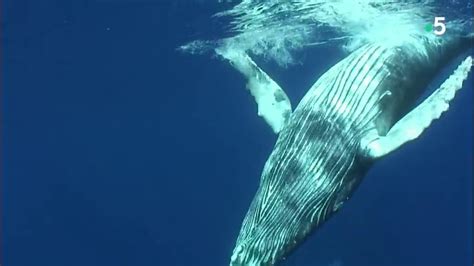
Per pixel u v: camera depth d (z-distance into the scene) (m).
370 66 13.77
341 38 18.86
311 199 13.20
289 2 17.61
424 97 15.49
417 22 17.36
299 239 13.31
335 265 21.56
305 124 13.43
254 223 13.13
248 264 12.86
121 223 26.12
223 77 23.89
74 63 24.34
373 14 17.48
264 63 19.69
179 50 21.66
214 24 19.39
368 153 12.92
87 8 20.33
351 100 13.41
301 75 19.72
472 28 17.06
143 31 21.03
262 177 13.66
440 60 15.44
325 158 13.20
